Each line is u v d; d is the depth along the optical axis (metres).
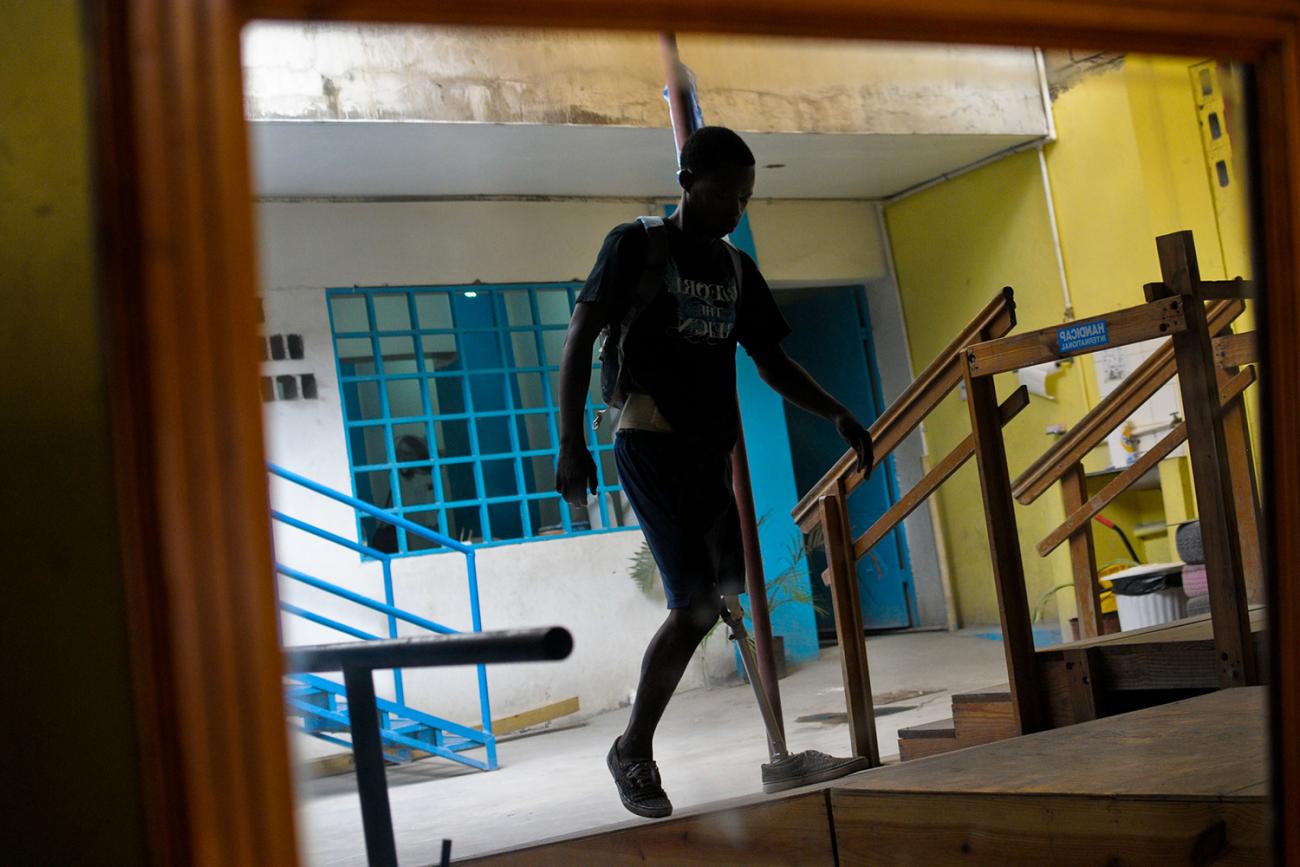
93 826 0.83
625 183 8.17
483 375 8.09
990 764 2.35
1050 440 8.94
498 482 8.11
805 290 10.34
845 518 3.61
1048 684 3.33
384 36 6.13
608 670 7.98
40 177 0.84
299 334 7.30
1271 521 1.14
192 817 0.74
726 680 8.27
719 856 2.59
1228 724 2.38
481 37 6.36
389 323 7.77
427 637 1.22
